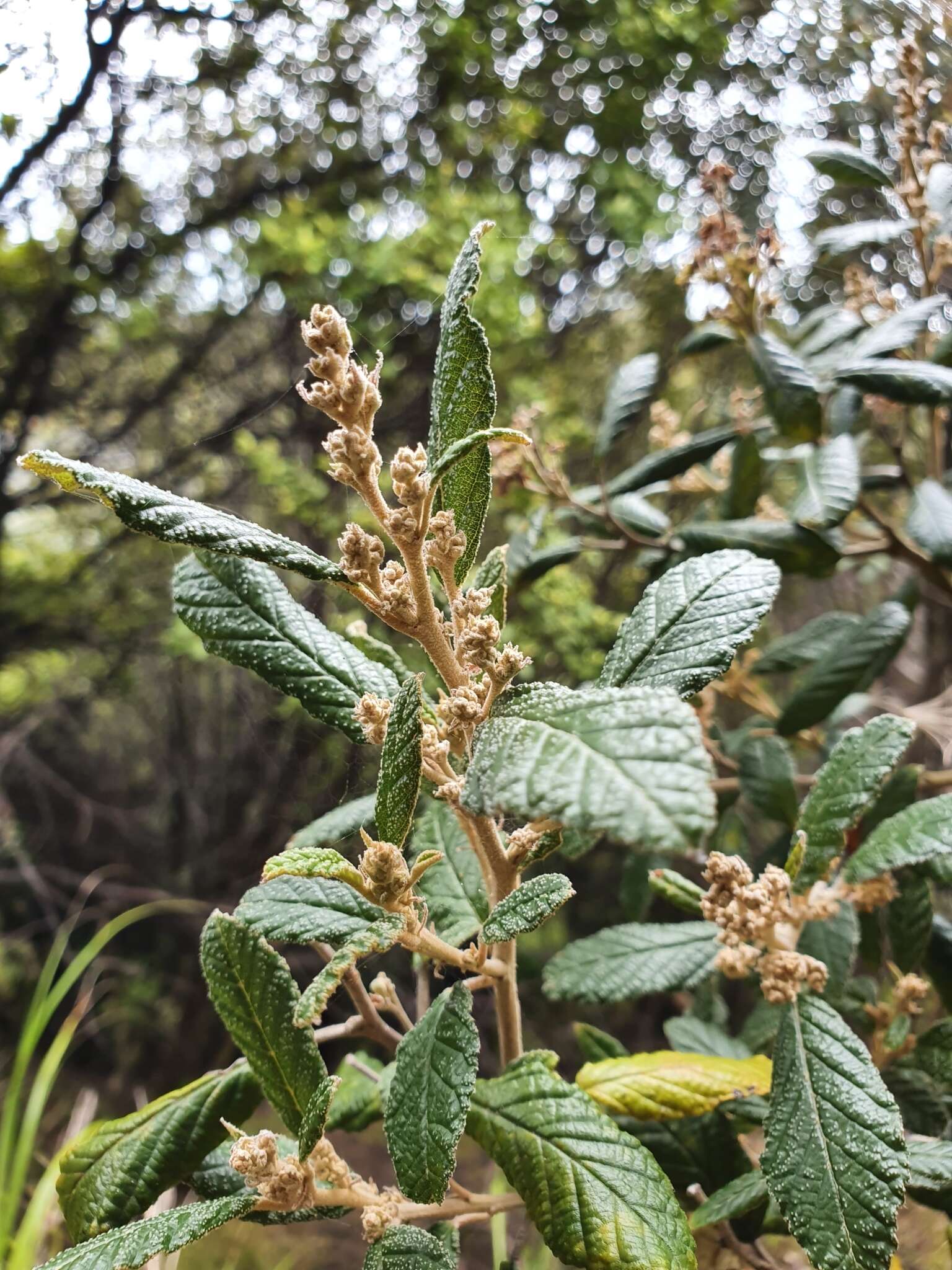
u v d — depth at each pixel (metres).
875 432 0.61
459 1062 0.21
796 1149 0.24
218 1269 1.00
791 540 0.43
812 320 0.58
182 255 1.02
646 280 1.08
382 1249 0.23
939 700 0.58
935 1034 0.34
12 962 1.44
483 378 0.21
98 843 1.53
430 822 0.30
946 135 0.47
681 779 0.15
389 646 0.28
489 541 0.93
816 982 0.26
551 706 0.17
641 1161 0.23
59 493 1.18
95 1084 1.35
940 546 0.41
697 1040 0.38
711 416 1.08
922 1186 0.26
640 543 0.50
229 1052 1.30
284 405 1.06
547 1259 0.72
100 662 1.45
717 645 0.22
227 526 0.19
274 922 0.24
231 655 0.25
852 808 0.28
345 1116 0.33
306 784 1.17
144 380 1.17
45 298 1.01
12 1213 0.53
